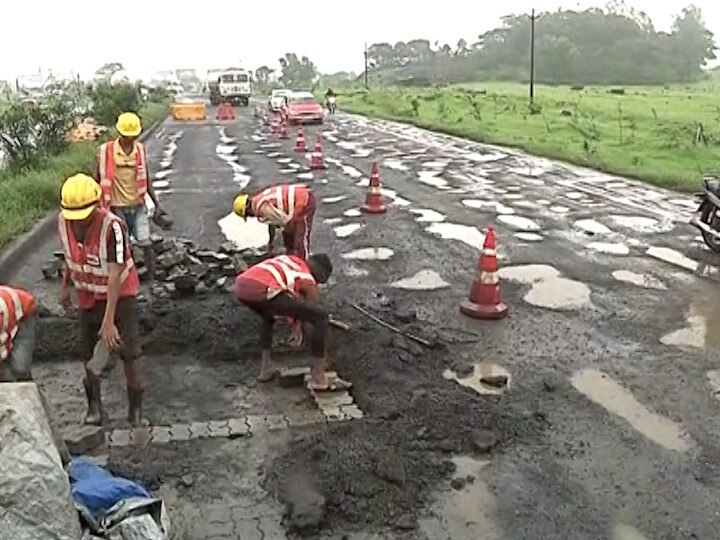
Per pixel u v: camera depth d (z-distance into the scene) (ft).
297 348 22.13
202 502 14.98
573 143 78.07
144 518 11.90
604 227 39.40
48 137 56.95
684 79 282.77
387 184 53.62
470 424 17.85
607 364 21.68
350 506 14.67
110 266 16.30
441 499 15.08
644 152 69.92
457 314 25.72
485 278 25.43
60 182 45.34
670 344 23.21
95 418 17.72
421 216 42.04
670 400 19.44
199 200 47.67
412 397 19.20
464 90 188.75
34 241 35.40
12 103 57.31
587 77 278.26
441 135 94.48
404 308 26.21
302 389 19.98
